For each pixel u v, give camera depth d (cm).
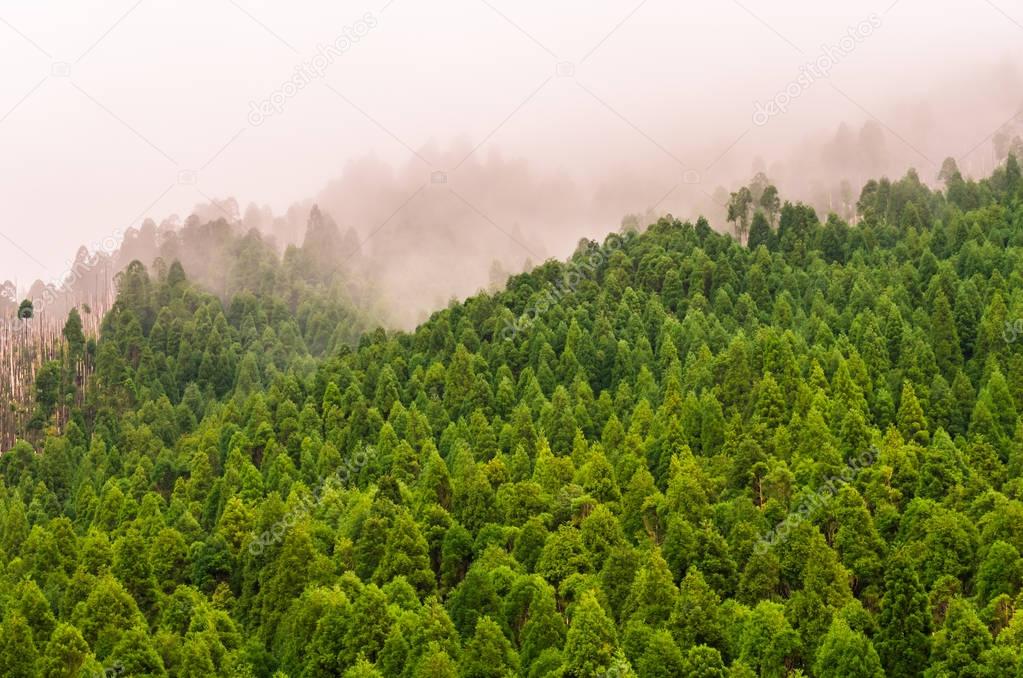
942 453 12425
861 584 10900
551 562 11544
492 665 9825
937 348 16388
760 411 14512
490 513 12962
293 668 10831
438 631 10219
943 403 14662
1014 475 12650
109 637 11056
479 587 10825
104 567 12362
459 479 13650
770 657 9694
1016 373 15200
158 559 12812
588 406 16638
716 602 10500
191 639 10588
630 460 13725
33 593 11494
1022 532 10712
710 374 16150
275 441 16675
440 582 12181
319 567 12000
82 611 11350
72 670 10619
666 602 10431
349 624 10656
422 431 16412
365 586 11462
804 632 10081
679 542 11381
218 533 13362
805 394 14812
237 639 11112
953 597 10012
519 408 16188
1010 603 9881
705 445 14400
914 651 9656
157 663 10325
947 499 11869
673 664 9550
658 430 14738
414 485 14638
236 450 16075
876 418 14675
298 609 11338
